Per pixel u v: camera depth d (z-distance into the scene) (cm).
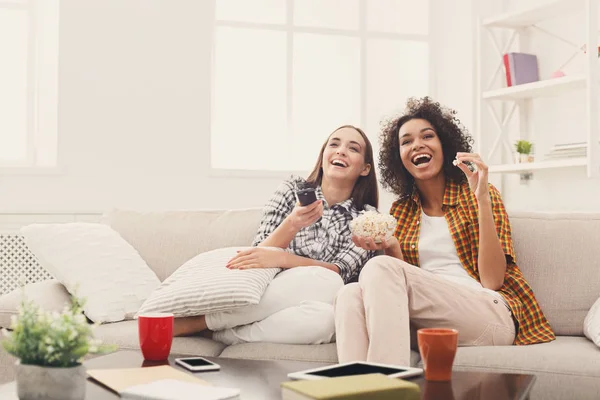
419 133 225
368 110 454
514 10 388
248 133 433
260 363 146
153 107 402
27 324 113
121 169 398
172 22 405
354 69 451
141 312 198
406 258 219
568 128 385
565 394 162
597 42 341
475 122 440
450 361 129
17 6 396
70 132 391
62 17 390
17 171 383
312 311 188
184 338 194
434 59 461
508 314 192
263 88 435
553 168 380
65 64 390
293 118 441
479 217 204
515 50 421
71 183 391
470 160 205
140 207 401
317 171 244
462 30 447
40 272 375
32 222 380
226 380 129
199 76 409
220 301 190
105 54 396
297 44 441
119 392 116
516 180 419
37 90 402
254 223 241
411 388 111
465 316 185
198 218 246
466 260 213
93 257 220
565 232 210
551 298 205
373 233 205
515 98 409
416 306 181
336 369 130
